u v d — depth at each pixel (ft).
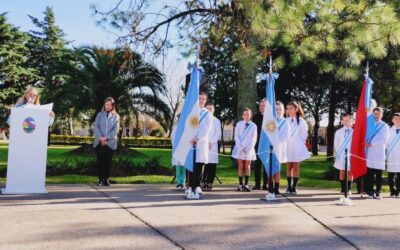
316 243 17.29
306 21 40.09
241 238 17.66
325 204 25.95
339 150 31.89
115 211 21.95
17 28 144.87
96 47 80.64
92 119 83.61
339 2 35.55
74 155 75.92
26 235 17.12
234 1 42.29
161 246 16.29
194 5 51.06
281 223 20.42
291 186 30.86
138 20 50.34
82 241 16.60
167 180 37.83
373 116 30.86
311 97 108.47
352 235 18.60
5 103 143.43
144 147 148.46
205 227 19.22
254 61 42.01
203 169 31.78
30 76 146.00
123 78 79.46
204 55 56.49
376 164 29.73
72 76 79.20
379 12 35.73
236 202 25.77
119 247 16.01
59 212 21.27
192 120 27.58
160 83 81.71
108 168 31.81
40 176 26.48
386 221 21.50
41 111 26.27
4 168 40.11
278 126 30.37
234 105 105.91
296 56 39.19
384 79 63.52
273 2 35.27
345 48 38.34
